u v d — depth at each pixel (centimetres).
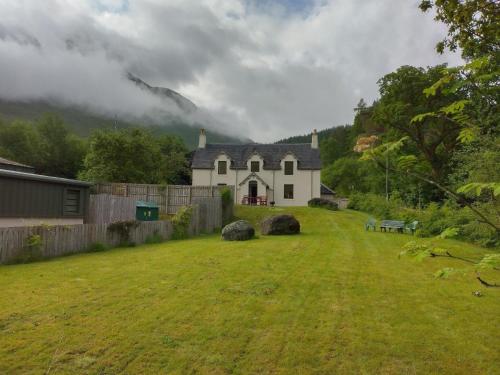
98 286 824
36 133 5391
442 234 344
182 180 5606
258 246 1504
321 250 1421
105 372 456
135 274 951
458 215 1855
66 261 1140
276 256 1255
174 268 1031
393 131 3822
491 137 1034
